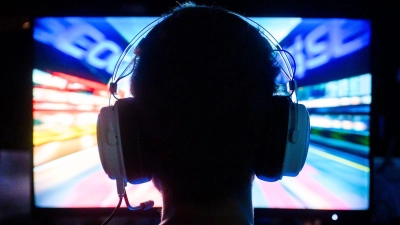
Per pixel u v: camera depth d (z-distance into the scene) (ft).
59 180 4.00
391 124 5.08
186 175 1.54
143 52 1.62
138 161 1.71
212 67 1.50
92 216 3.98
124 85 3.64
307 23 3.97
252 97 1.52
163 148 1.54
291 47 3.98
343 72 3.97
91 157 4.00
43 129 4.00
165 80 1.51
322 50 3.97
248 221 1.56
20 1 5.20
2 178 4.65
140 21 3.99
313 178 3.97
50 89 4.00
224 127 1.49
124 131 1.70
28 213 4.55
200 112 1.49
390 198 4.57
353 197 3.96
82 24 4.00
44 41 4.00
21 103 5.00
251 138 1.56
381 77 5.09
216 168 1.53
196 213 1.54
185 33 1.55
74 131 4.01
